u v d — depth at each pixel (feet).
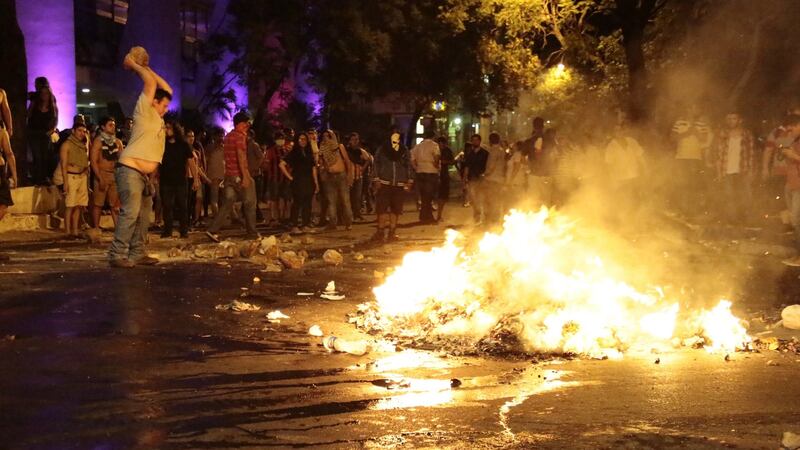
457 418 16.55
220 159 64.18
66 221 51.11
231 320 25.57
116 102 112.88
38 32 79.92
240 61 114.11
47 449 14.43
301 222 66.39
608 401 17.81
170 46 111.45
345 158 60.90
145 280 32.63
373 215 77.51
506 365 20.97
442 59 116.98
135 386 18.34
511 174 62.03
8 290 29.60
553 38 107.55
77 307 26.58
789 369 20.61
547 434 15.64
